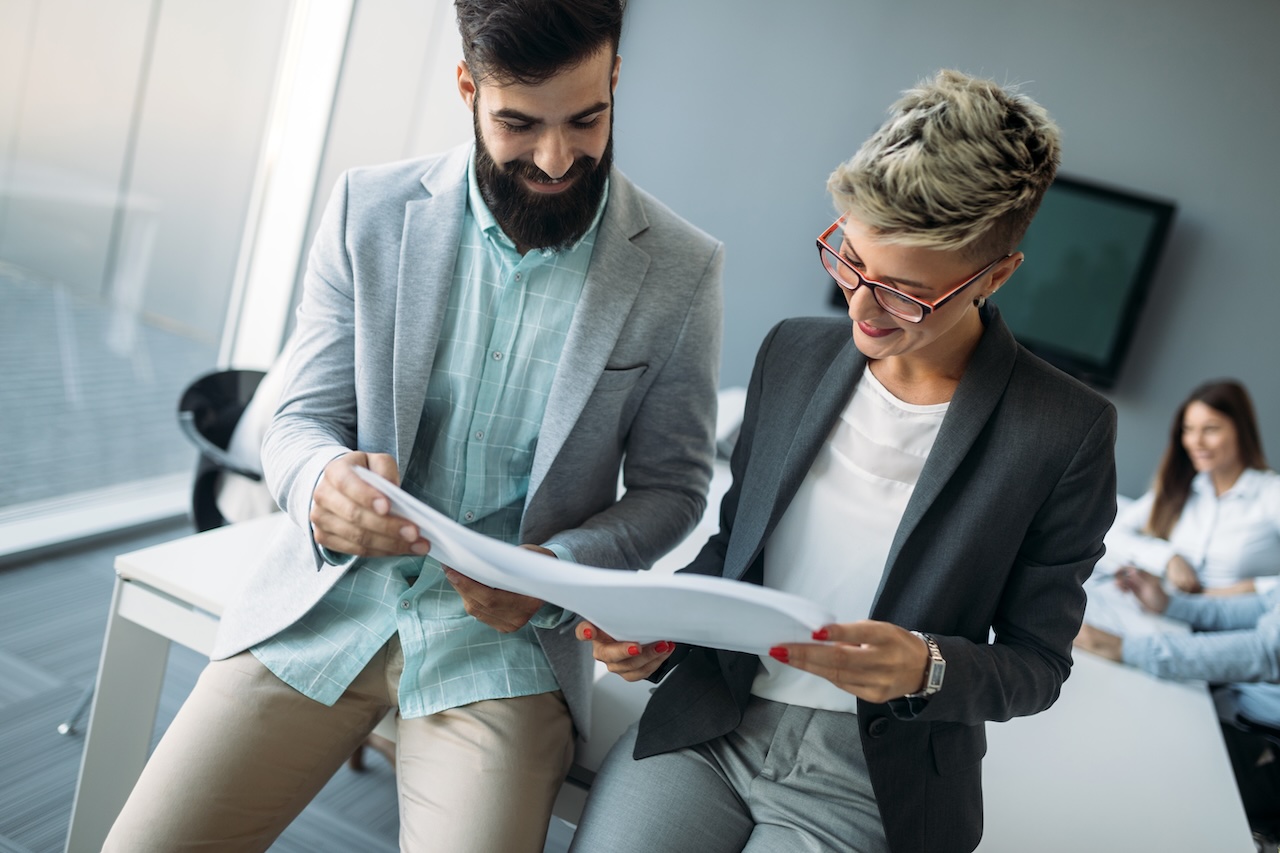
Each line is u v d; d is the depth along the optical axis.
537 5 1.13
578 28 1.14
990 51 4.23
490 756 1.26
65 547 2.97
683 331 1.41
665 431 1.45
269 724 1.29
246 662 1.33
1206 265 4.15
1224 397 2.61
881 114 4.36
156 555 1.56
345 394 1.38
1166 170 4.14
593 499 1.45
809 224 4.49
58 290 2.74
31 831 1.90
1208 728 1.93
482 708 1.31
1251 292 4.11
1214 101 4.06
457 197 1.36
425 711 1.31
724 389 4.71
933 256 1.02
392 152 3.51
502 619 1.26
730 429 3.08
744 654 1.26
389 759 1.98
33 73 2.43
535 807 1.25
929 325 1.07
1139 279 4.16
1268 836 2.08
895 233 1.01
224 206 3.19
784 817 1.20
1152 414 4.28
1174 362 4.23
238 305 3.41
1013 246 1.07
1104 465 1.12
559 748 1.34
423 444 1.39
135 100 2.74
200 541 1.64
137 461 3.26
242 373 2.45
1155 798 1.62
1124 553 2.69
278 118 3.25
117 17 2.60
